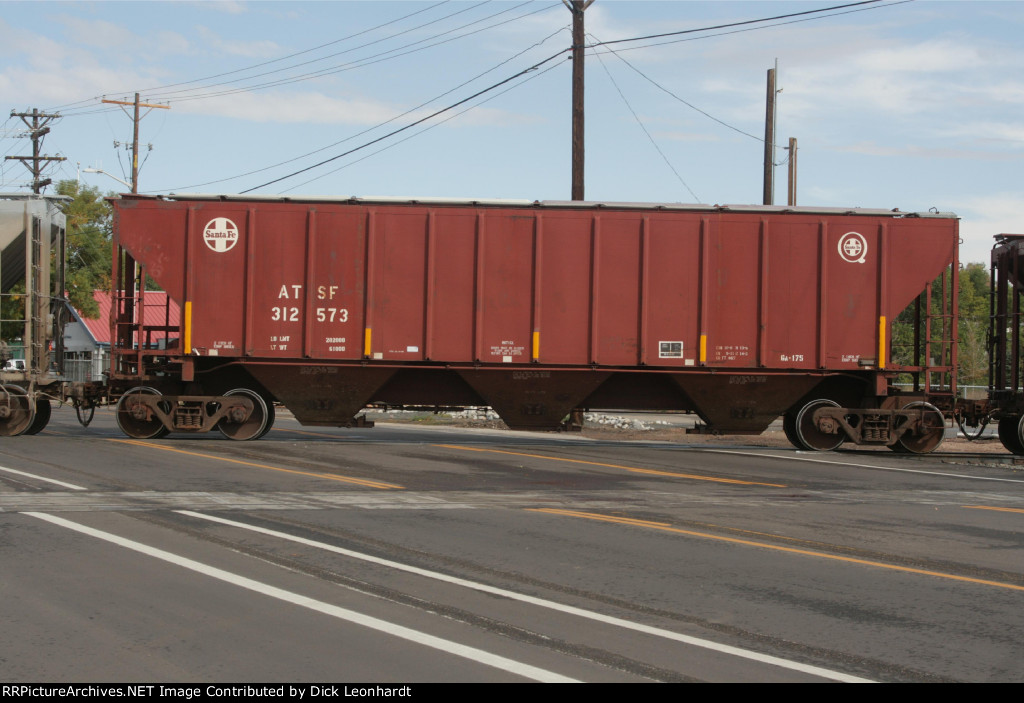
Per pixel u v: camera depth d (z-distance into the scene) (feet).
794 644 19.10
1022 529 32.76
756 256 60.23
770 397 60.95
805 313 60.29
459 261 59.88
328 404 61.21
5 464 45.21
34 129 168.25
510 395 60.75
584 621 20.44
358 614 20.63
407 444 61.26
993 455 62.34
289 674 16.84
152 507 33.47
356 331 59.98
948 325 62.59
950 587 24.03
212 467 45.75
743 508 36.40
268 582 23.24
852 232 60.39
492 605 21.61
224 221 60.18
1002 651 18.81
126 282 62.54
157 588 22.49
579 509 35.29
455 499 37.11
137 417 59.47
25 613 20.33
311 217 59.82
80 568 24.26
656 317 59.88
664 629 19.95
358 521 31.63
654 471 48.73
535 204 59.82
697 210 60.08
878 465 53.98
